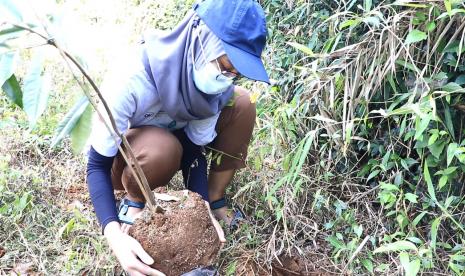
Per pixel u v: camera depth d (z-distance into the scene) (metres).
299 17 2.24
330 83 1.96
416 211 1.87
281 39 2.38
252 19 1.51
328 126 1.96
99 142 1.61
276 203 1.95
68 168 2.25
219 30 1.49
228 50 1.48
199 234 1.58
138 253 1.51
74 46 1.17
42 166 2.25
